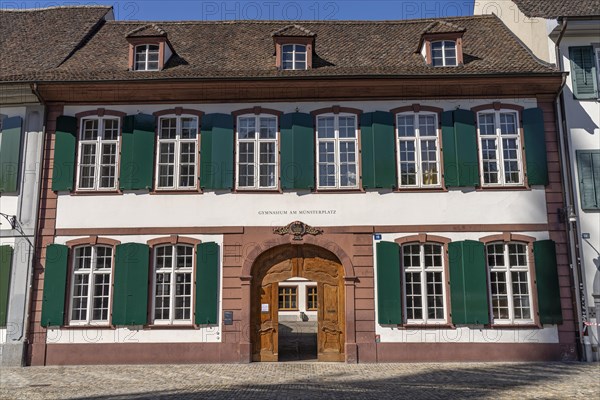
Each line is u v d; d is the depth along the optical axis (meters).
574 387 10.73
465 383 11.24
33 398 10.12
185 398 9.89
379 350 14.21
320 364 14.02
